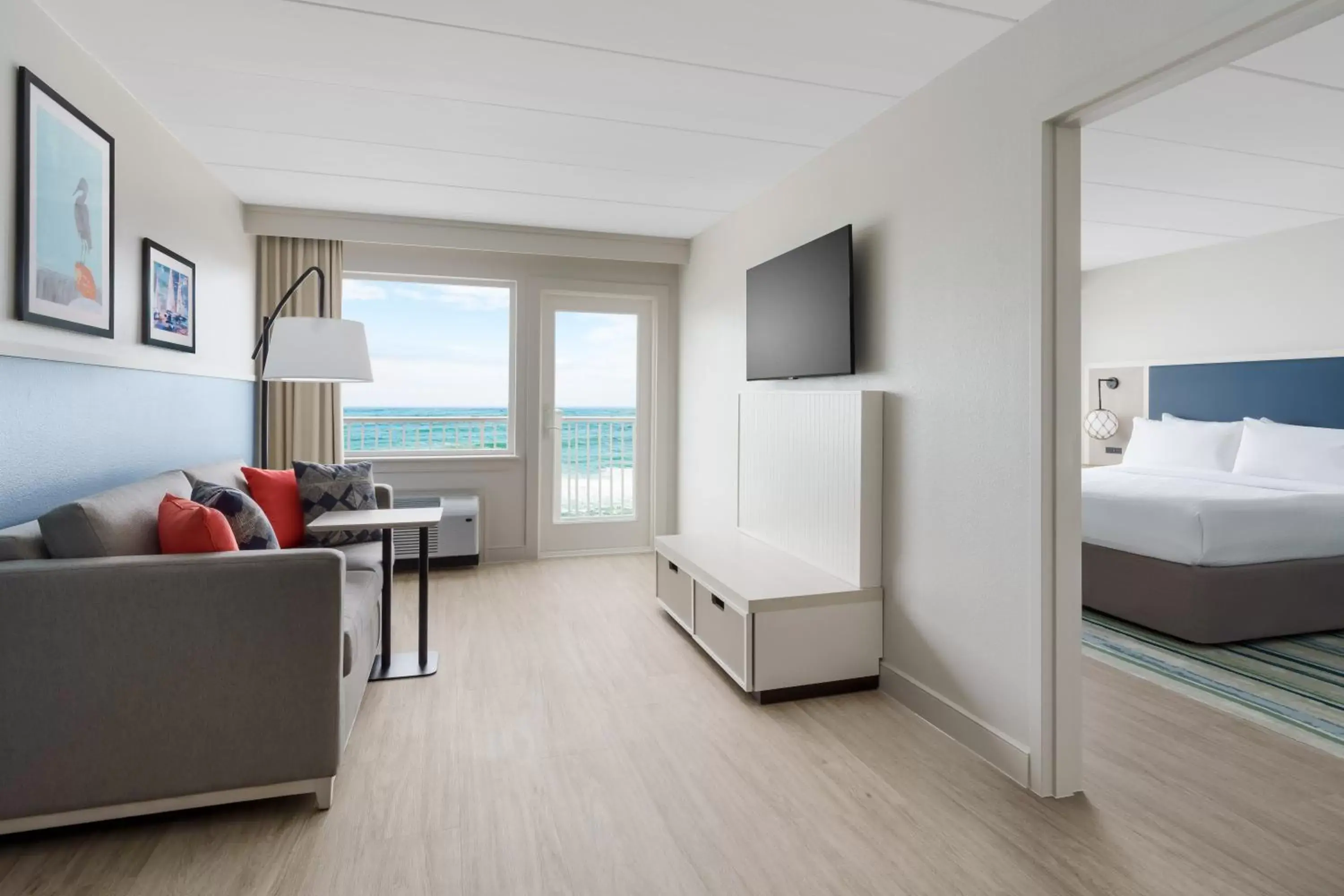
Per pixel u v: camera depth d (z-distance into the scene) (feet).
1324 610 10.39
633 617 11.41
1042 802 6.10
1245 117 8.26
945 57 7.08
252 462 12.92
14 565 5.16
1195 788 6.35
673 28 6.59
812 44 6.86
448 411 33.71
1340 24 6.13
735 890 4.96
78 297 6.82
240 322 12.21
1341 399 12.82
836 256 9.08
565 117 8.69
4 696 5.13
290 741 5.71
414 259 14.33
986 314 6.81
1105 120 8.33
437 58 7.20
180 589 5.41
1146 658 9.65
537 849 5.40
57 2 6.16
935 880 5.07
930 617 7.70
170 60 7.25
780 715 7.86
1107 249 15.30
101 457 7.35
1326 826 5.76
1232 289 14.60
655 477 16.17
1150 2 5.13
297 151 9.85
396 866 5.17
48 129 6.29
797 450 10.09
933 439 7.61
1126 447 16.69
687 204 12.48
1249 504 10.21
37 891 4.82
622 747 7.07
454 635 10.48
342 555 5.86
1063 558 6.16
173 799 5.52
